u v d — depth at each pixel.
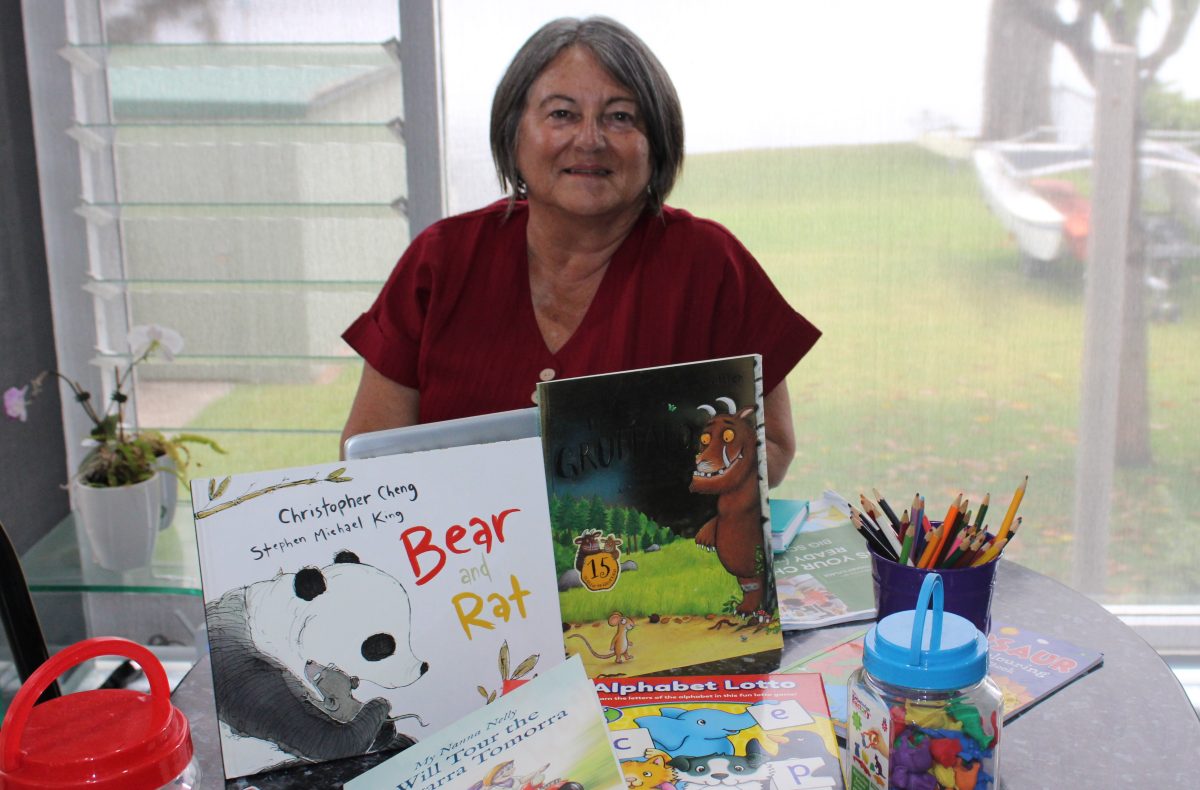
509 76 1.45
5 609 1.19
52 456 2.36
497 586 0.91
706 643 1.00
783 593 1.17
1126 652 1.06
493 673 0.90
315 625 0.87
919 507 0.99
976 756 0.77
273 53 2.18
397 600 0.88
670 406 0.99
